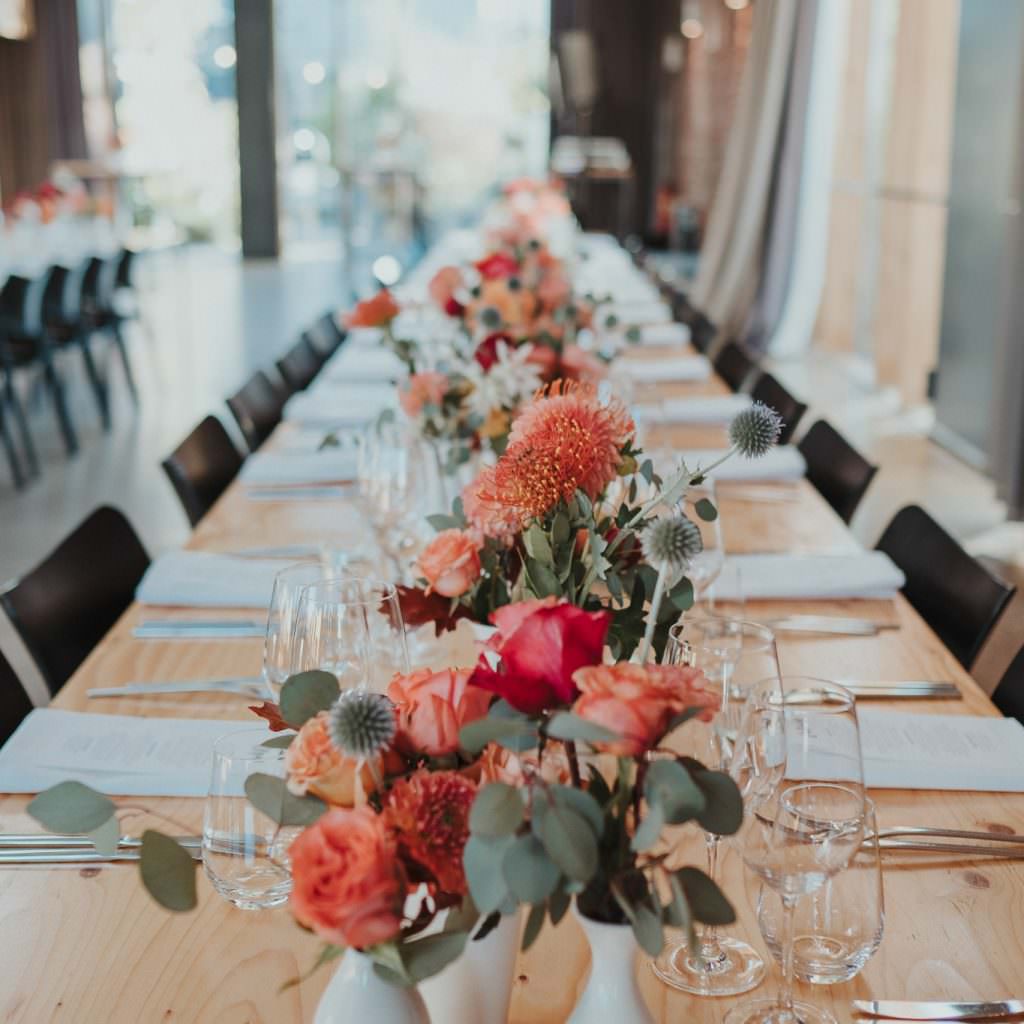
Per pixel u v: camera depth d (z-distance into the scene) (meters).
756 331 9.41
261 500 3.00
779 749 1.19
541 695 1.00
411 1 13.80
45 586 2.33
